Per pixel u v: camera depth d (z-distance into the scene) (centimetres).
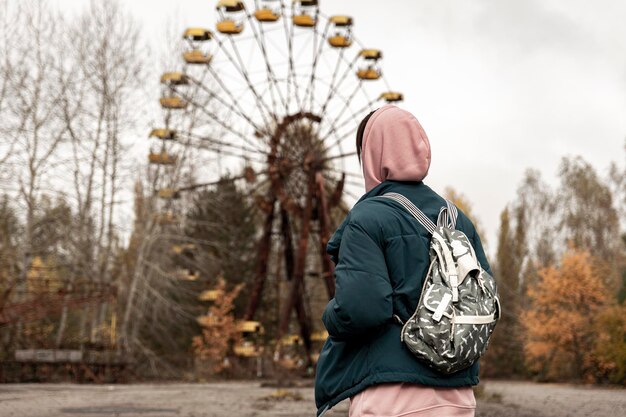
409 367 237
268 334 4672
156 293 3847
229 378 3959
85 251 3803
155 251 4200
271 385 2933
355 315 236
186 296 4494
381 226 248
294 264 3484
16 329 2848
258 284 3369
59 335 3494
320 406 253
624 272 3306
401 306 244
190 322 4506
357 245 245
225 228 4775
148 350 3738
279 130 3198
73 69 3869
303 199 3328
